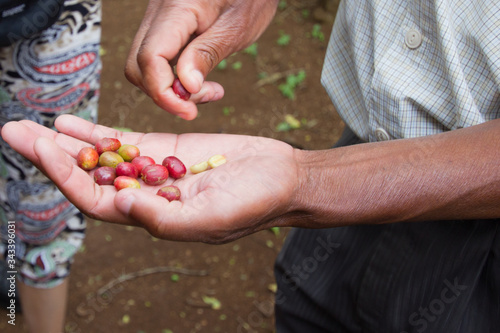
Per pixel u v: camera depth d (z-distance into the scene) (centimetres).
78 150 55
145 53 53
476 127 46
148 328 82
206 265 89
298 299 61
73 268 87
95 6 62
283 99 121
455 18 46
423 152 46
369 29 51
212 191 46
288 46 133
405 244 52
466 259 49
